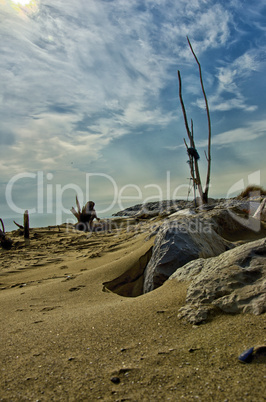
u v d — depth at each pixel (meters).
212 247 4.29
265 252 2.41
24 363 1.70
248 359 1.49
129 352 1.73
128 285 4.03
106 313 2.40
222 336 1.76
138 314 2.27
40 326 2.32
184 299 2.35
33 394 1.39
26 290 4.02
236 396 1.26
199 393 1.31
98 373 1.53
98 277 4.09
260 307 1.95
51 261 6.65
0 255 7.94
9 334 2.21
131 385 1.41
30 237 11.59
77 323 2.26
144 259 4.28
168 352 1.68
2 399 1.37
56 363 1.67
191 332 1.89
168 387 1.37
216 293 2.23
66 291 3.65
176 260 3.58
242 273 2.28
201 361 1.55
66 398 1.35
